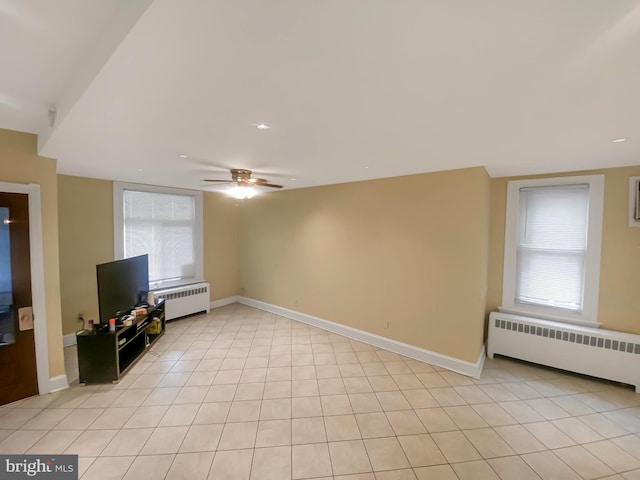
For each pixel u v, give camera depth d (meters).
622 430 2.23
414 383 2.87
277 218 4.94
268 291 5.16
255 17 0.81
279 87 1.26
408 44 0.95
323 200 4.24
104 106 1.44
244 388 2.77
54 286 2.66
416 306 3.35
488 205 3.31
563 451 2.02
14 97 1.71
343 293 4.06
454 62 1.06
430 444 2.07
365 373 3.06
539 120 1.62
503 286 3.50
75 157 2.59
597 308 2.99
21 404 2.46
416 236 3.32
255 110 1.50
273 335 4.09
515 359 3.39
